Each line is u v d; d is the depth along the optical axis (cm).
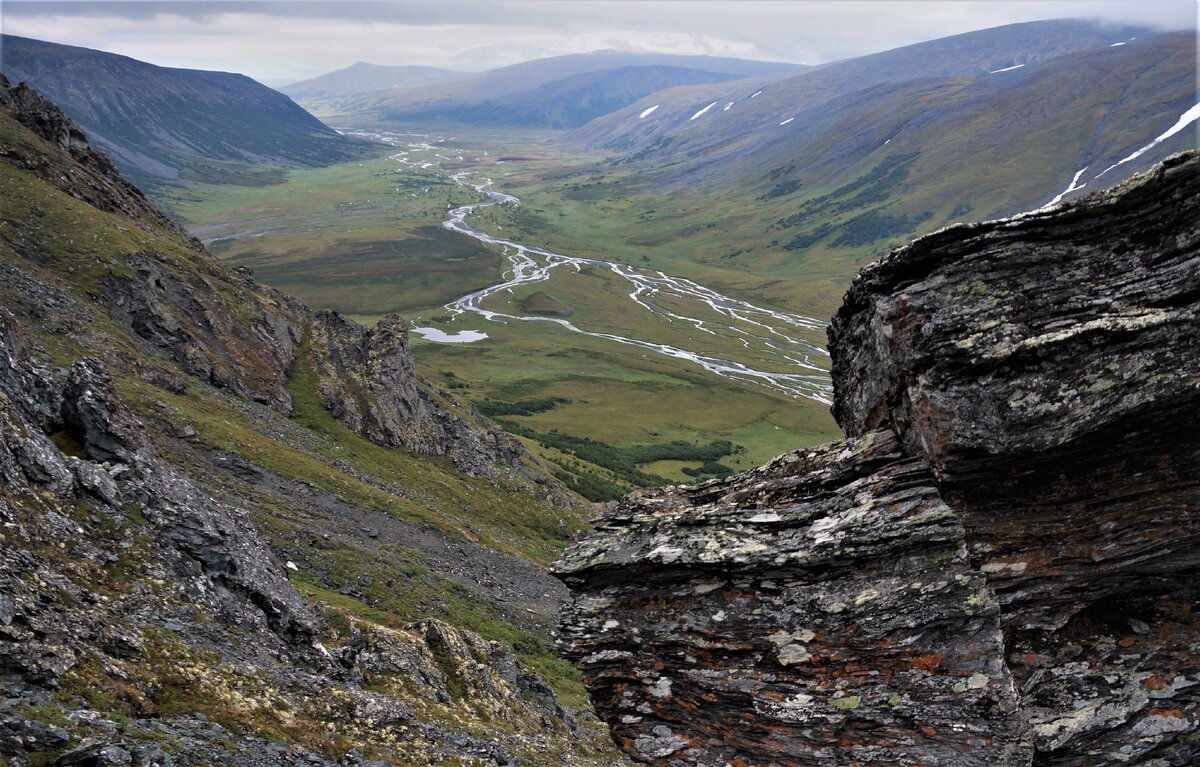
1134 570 1894
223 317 10250
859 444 2231
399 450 10906
